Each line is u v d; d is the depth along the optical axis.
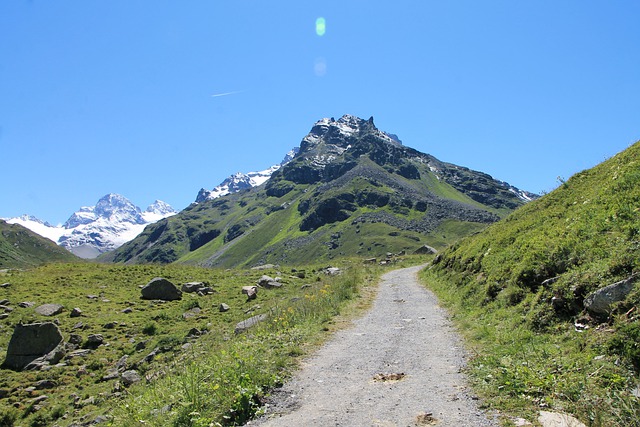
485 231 30.83
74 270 41.75
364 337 16.16
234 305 31.00
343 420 8.62
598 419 7.29
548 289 14.09
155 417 10.05
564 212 19.47
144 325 27.08
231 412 9.23
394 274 40.84
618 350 9.26
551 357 10.55
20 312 28.77
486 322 15.86
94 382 20.19
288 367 12.42
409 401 9.47
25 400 18.88
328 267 48.25
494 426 7.81
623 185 15.98
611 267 11.89
